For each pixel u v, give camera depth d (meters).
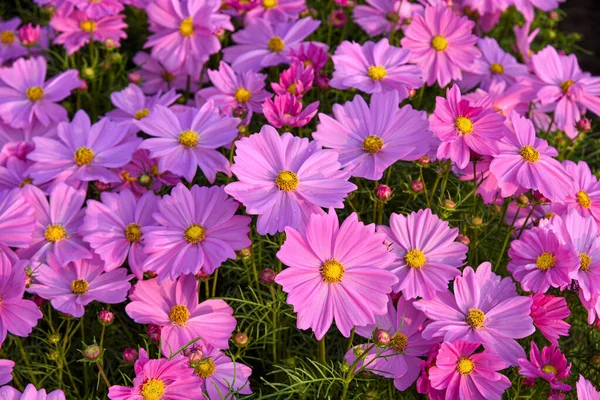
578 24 1.31
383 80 0.85
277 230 0.70
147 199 0.77
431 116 0.75
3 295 0.70
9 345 0.77
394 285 0.73
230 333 0.74
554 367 0.71
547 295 0.75
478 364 0.69
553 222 0.74
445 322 0.71
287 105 0.77
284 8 0.97
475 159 0.76
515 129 0.78
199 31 0.92
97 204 0.76
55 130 0.88
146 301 0.74
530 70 0.96
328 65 0.97
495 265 0.82
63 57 1.02
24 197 0.76
